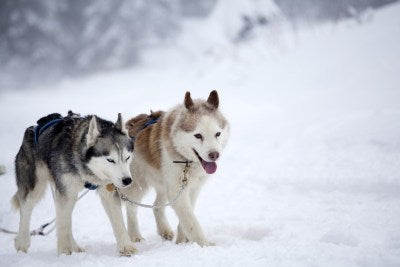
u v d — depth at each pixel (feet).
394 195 26.73
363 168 31.19
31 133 24.03
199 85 84.28
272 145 41.09
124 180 20.39
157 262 18.24
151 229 26.91
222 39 119.03
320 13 99.76
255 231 23.68
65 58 182.50
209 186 33.71
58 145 21.90
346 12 85.05
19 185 23.65
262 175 33.94
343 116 43.11
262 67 76.18
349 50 63.72
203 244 21.43
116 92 119.85
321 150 36.78
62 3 196.65
